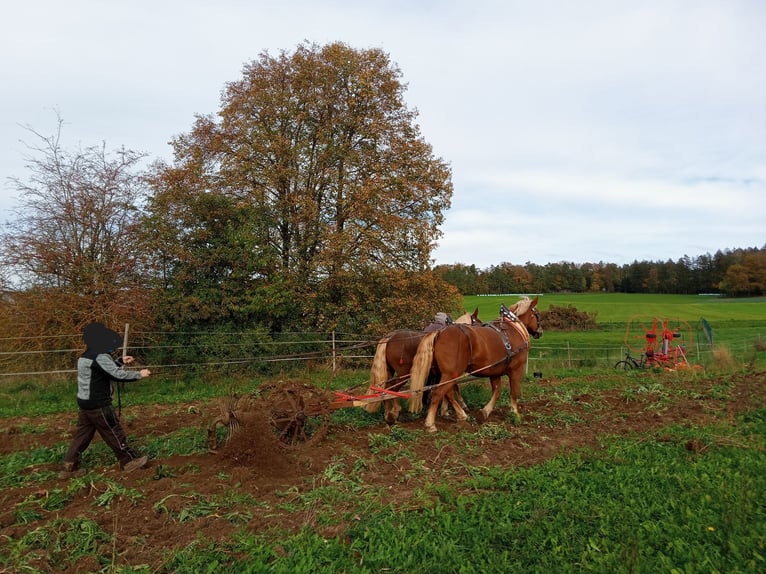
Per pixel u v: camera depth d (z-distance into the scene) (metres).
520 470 6.31
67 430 8.79
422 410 10.05
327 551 4.36
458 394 10.01
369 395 8.11
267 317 17.64
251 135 18.25
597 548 4.31
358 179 19.12
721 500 5.13
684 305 55.78
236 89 20.03
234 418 6.94
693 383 13.18
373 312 18.75
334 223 19.30
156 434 8.41
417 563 4.21
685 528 4.62
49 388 12.91
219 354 15.60
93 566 4.20
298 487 5.96
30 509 5.22
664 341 19.12
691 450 7.21
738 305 56.53
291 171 17.91
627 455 6.95
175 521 5.02
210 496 5.57
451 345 8.42
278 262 17.50
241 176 18.19
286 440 7.68
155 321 15.38
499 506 5.21
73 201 13.98
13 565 4.20
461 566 4.07
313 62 19.22
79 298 13.66
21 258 13.41
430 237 19.97
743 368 16.38
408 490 5.90
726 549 4.29
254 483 6.04
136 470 6.48
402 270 18.83
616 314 46.53
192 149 19.45
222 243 16.83
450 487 5.89
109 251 14.43
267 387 7.97
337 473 6.32
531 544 4.44
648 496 5.36
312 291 18.11
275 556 4.32
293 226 18.66
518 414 9.36
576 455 6.85
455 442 7.71
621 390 12.52
